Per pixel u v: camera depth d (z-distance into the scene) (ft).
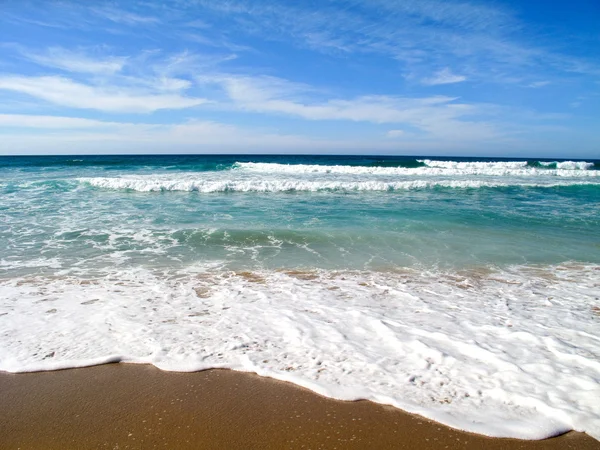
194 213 38.86
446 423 9.29
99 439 8.86
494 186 64.54
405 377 11.13
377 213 39.60
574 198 53.16
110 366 11.78
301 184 58.29
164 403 10.12
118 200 46.98
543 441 8.75
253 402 10.14
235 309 16.31
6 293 17.89
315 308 16.51
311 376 11.21
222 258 24.36
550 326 14.75
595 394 10.20
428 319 15.37
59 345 12.92
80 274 20.90
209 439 8.86
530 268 23.17
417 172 88.33
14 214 37.27
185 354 12.41
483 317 15.65
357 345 13.05
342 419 9.49
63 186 57.06
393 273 21.98
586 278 21.31
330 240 28.84
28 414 9.70
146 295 17.90
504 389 10.47
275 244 27.71
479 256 25.46
